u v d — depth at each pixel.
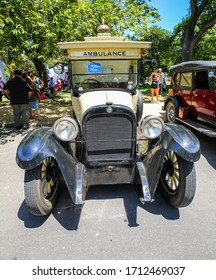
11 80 6.88
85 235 2.80
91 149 3.12
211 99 5.25
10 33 5.70
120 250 2.58
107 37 4.54
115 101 3.19
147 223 2.98
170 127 3.23
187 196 2.95
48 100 13.11
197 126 5.60
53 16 6.60
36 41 6.58
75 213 3.19
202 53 19.95
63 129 2.97
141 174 3.05
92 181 3.27
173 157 3.24
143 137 3.20
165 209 3.25
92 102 3.22
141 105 5.84
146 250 2.57
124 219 3.06
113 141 3.11
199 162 4.77
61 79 20.16
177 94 7.03
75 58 4.05
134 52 4.12
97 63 4.11
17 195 3.69
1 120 8.33
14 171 4.52
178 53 20.06
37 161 2.75
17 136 6.64
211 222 2.99
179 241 2.68
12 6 5.62
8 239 2.75
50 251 2.58
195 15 12.56
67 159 3.04
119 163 3.17
